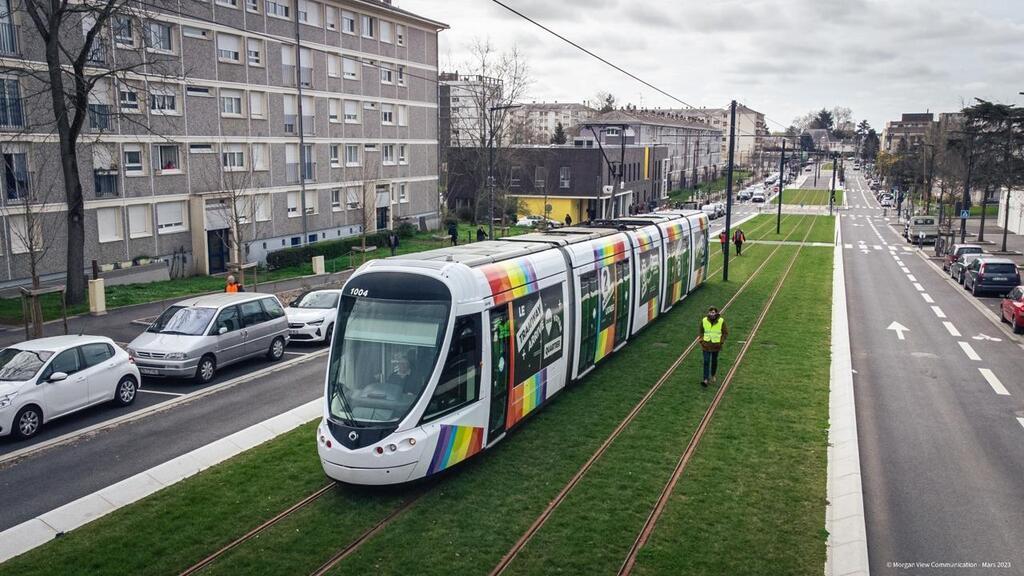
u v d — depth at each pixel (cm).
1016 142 4472
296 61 4038
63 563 869
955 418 1443
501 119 6269
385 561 869
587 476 1116
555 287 1468
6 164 2738
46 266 2889
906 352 2009
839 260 4144
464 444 1115
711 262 3925
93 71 2959
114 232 3188
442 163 7600
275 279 3397
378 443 1021
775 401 1498
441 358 1077
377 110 4819
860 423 1412
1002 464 1206
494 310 1201
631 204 7825
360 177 4634
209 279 3372
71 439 1329
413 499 1040
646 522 965
